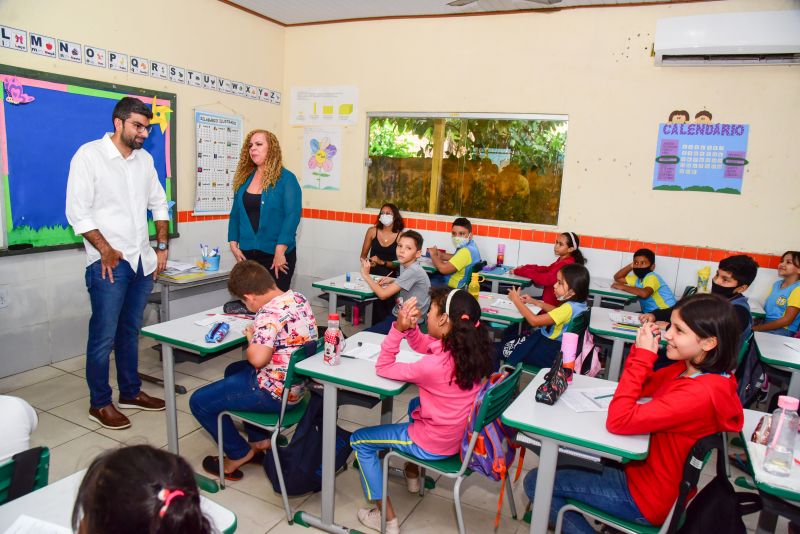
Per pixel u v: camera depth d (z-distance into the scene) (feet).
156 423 9.31
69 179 8.32
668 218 13.67
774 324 10.96
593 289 12.82
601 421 5.42
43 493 3.75
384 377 6.26
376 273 14.85
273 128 17.33
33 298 10.95
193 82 14.06
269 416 7.00
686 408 4.72
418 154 16.25
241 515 7.03
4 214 10.19
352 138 16.87
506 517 7.32
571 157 14.39
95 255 8.66
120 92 12.02
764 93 12.51
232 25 15.11
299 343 6.98
